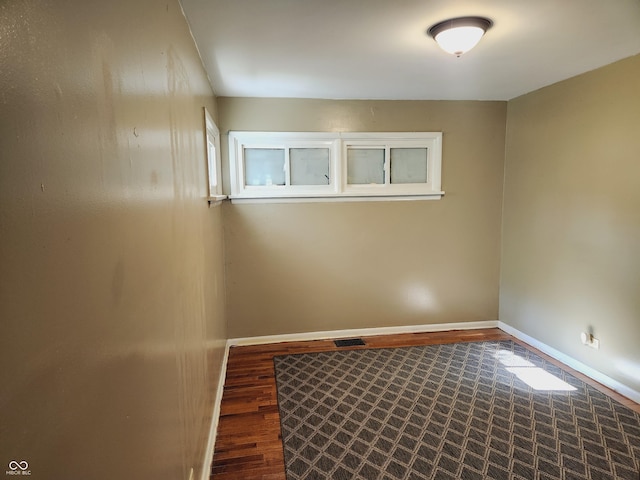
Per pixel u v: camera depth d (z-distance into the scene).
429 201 3.88
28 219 0.48
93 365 0.67
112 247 0.77
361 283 3.88
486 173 3.92
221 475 1.96
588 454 2.07
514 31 2.12
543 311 3.44
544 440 2.20
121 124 0.84
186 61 1.82
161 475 1.12
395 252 3.89
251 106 3.54
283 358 3.38
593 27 2.07
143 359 0.97
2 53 0.43
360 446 2.17
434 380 2.93
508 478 1.91
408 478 1.92
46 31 0.53
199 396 1.85
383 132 3.73
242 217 3.64
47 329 0.52
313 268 3.79
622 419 2.38
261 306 3.75
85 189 0.64
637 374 2.58
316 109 3.63
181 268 1.50
